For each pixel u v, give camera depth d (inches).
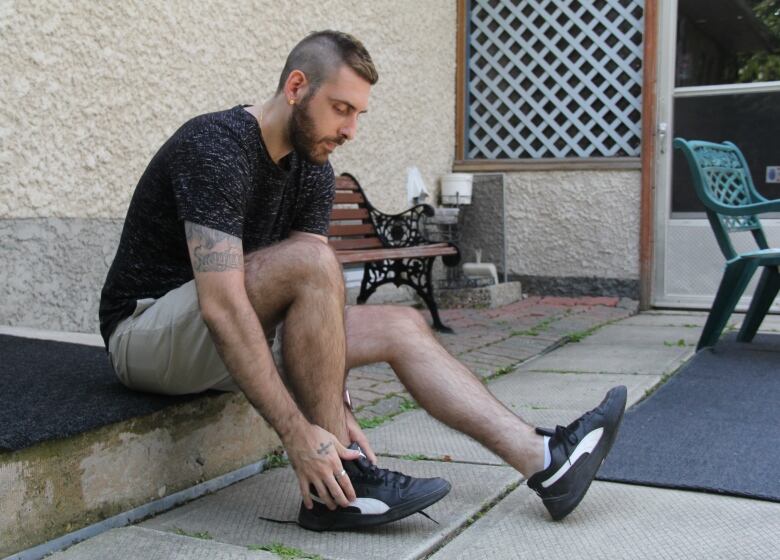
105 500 71.2
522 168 237.3
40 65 129.6
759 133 211.0
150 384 76.3
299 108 68.8
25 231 128.6
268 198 74.0
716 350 150.9
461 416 74.8
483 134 248.8
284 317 70.9
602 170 228.1
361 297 186.4
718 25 215.2
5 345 101.5
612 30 226.8
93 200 140.0
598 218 229.5
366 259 158.7
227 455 84.6
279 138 71.0
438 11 237.5
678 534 70.4
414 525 72.6
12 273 126.9
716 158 153.8
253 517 75.1
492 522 73.8
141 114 148.3
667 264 221.1
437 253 177.8
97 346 101.7
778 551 66.6
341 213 180.7
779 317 200.7
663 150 219.1
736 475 83.9
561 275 234.8
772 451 91.8
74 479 68.5
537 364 148.1
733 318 199.6
